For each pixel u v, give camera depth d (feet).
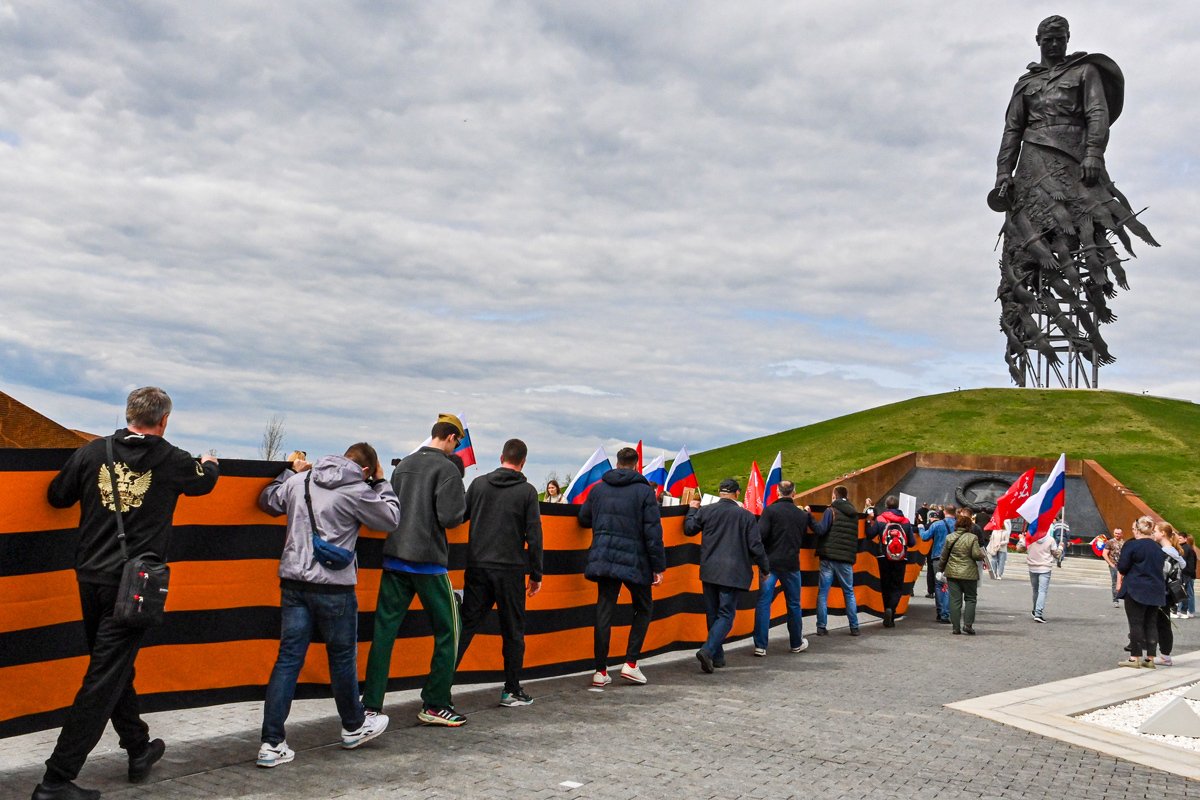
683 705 29.81
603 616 32.58
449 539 30.22
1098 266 207.10
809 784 21.65
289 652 21.36
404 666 28.45
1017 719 30.32
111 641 18.02
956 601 53.36
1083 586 94.84
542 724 26.30
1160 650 45.16
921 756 24.90
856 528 51.65
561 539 34.42
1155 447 183.11
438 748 23.21
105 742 22.90
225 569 23.90
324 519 21.57
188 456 19.38
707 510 37.63
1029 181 213.25
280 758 21.13
